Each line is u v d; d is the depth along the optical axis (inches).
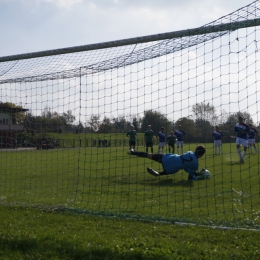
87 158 784.9
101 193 346.3
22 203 296.8
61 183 421.7
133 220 242.7
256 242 192.4
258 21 235.9
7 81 358.0
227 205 282.7
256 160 641.0
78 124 340.2
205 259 169.8
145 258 172.2
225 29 245.9
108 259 172.6
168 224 231.3
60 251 184.2
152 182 416.5
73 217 252.1
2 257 177.6
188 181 418.0
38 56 320.2
